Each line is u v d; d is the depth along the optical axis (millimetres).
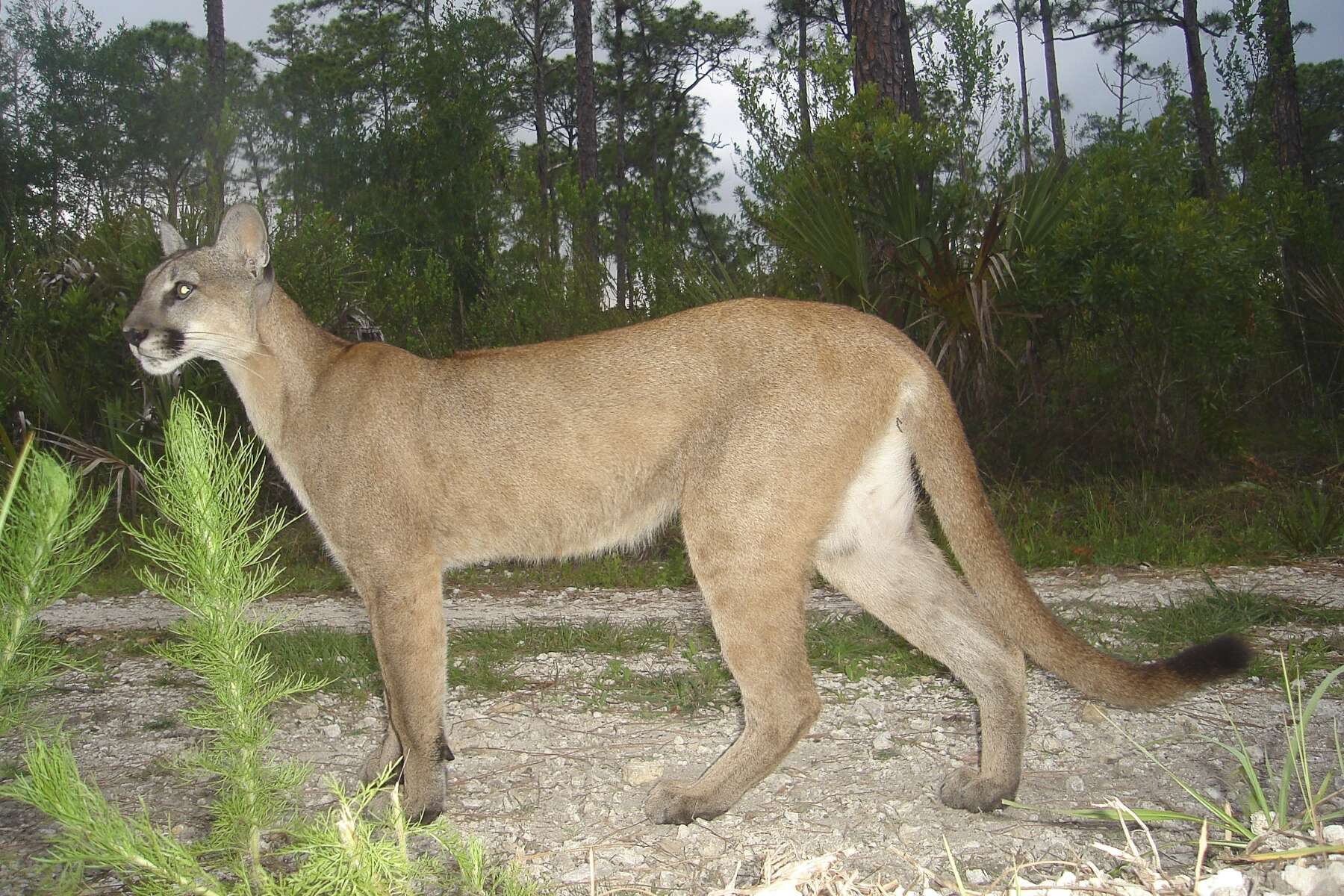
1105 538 7980
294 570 7871
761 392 3441
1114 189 9430
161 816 3293
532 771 3789
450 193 16344
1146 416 9812
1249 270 10281
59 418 9031
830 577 3637
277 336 3932
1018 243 9242
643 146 33594
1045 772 3646
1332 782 3375
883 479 3482
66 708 4562
